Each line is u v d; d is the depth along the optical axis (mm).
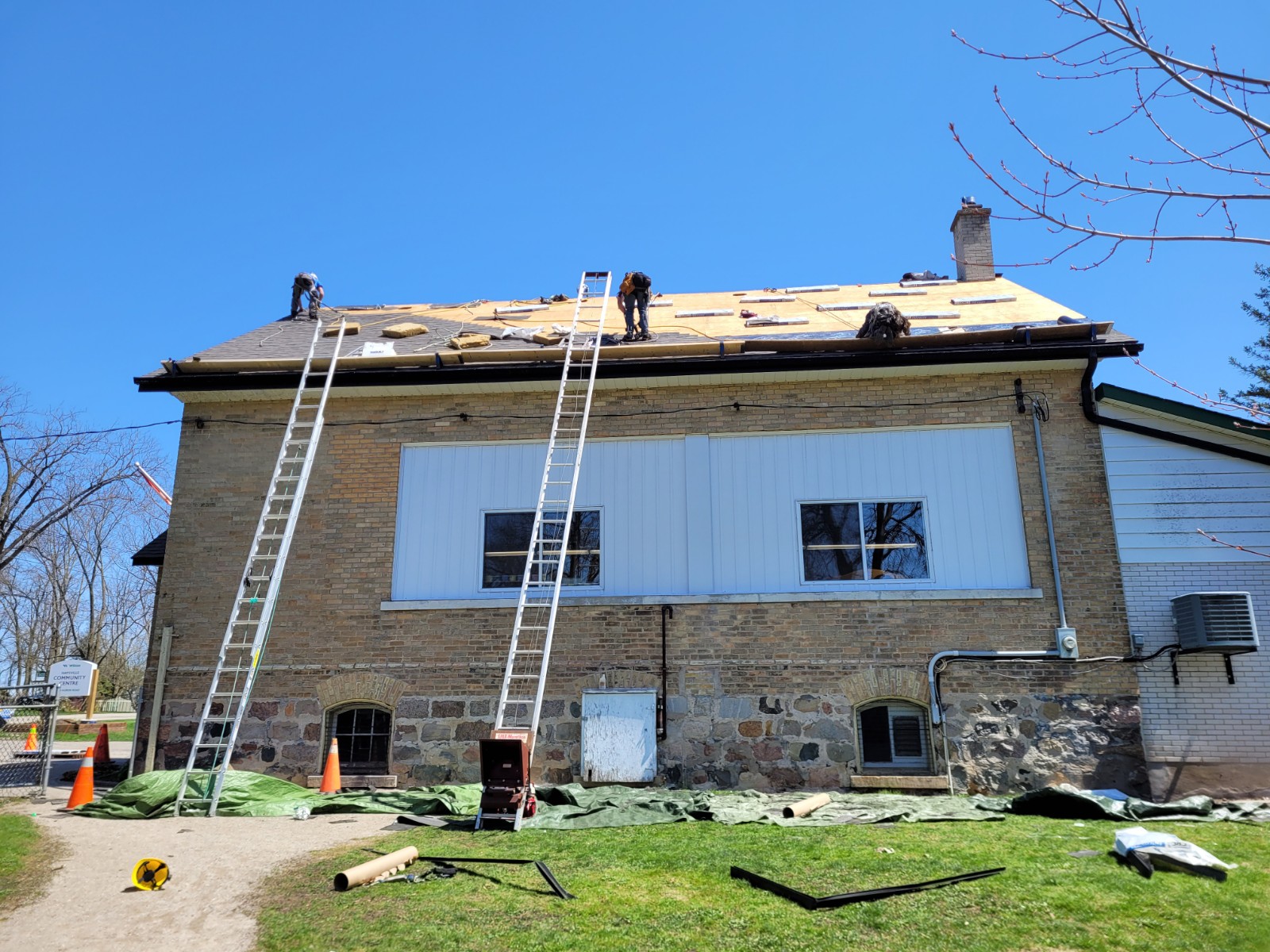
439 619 12711
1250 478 12289
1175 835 8422
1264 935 5891
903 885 6801
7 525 38406
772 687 12125
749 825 9133
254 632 12883
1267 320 23828
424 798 10672
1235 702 11703
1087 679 11859
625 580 12820
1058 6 5570
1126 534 12281
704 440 13195
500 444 13453
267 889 7148
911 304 16172
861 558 12688
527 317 16719
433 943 5871
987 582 12406
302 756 12422
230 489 13461
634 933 6012
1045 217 6027
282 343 15117
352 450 13516
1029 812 9781
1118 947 5766
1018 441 12758
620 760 11867
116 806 10328
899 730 12102
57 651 44656
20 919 6500
